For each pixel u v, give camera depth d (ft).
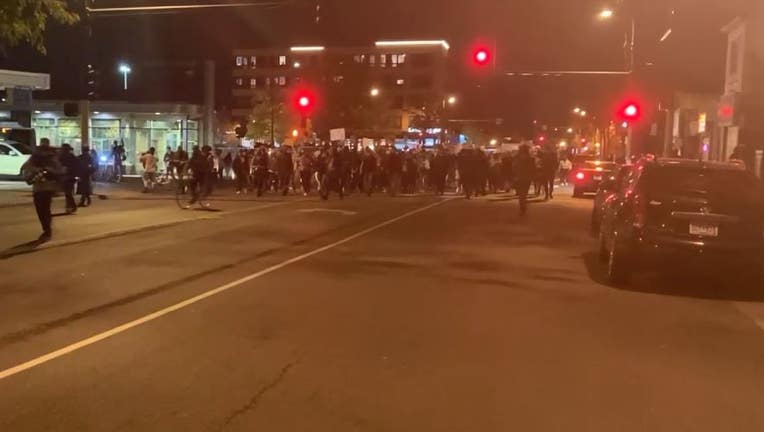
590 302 32.76
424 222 65.31
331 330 26.86
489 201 92.89
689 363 23.44
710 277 39.40
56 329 26.63
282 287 34.99
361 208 79.36
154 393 19.81
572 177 113.80
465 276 38.60
